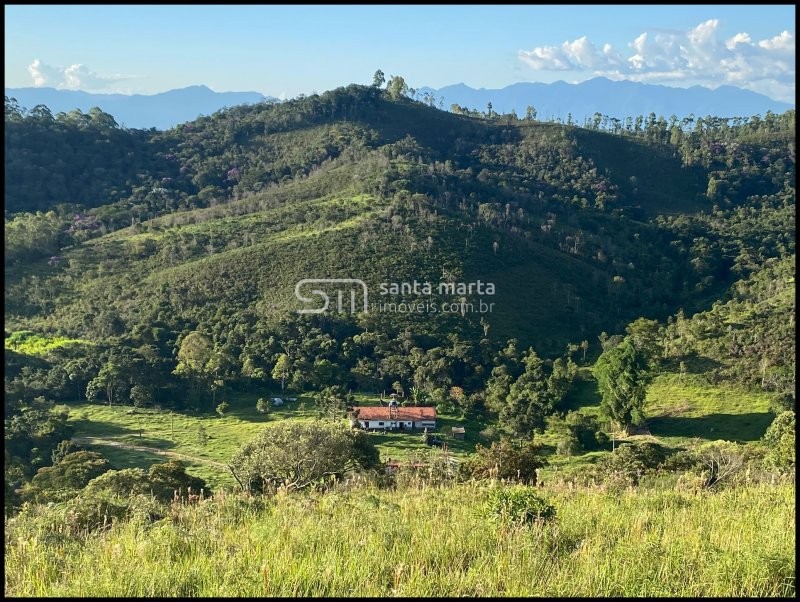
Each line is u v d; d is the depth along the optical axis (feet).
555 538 26.89
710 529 29.35
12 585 23.11
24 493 85.97
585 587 21.94
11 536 29.89
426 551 25.20
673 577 23.09
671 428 139.54
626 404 143.95
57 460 118.32
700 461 62.23
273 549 25.39
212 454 130.82
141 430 147.23
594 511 33.55
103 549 26.76
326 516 31.60
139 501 37.22
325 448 66.03
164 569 23.44
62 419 135.85
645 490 42.01
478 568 23.38
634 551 25.07
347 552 24.99
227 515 33.60
